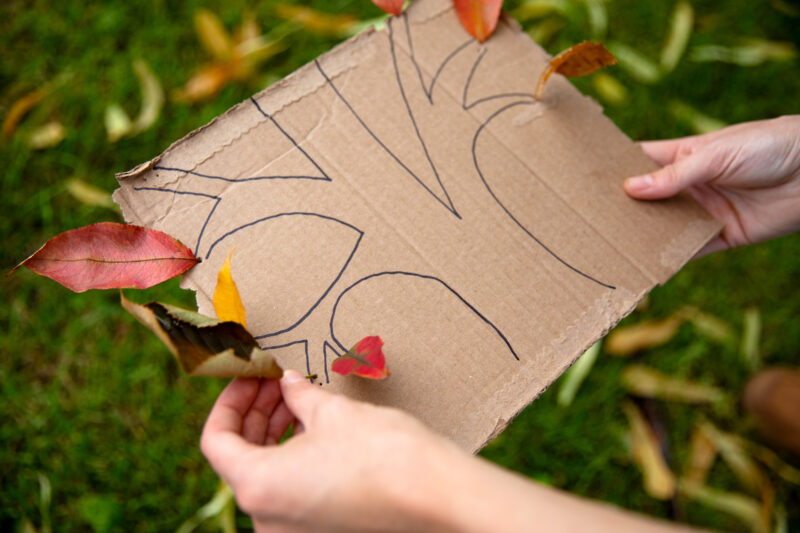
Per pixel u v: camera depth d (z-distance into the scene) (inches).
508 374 16.8
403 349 16.8
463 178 17.9
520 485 13.8
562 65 18.3
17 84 29.8
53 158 28.9
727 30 33.0
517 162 18.2
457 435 16.4
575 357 16.9
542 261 17.5
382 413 14.9
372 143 17.8
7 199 28.3
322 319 16.8
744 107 31.8
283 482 14.6
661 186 18.1
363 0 31.7
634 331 28.6
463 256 17.4
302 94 17.9
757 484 27.6
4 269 27.6
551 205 18.0
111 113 29.2
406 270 17.2
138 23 30.7
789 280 30.1
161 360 27.2
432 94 18.4
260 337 16.6
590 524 13.5
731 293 29.9
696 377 29.0
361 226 17.3
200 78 29.3
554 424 27.5
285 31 31.0
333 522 14.5
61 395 26.7
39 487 25.6
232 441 15.3
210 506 25.3
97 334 27.3
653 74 31.6
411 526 14.0
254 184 17.3
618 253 17.8
